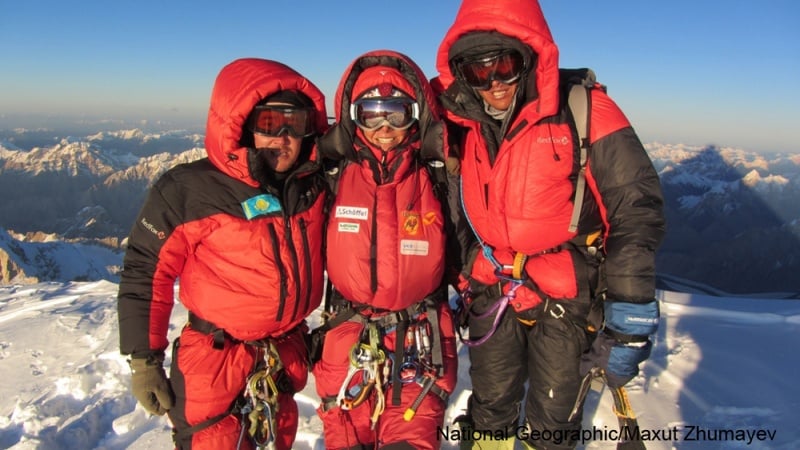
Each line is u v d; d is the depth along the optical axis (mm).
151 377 2416
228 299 2424
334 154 2598
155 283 2436
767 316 4809
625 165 2199
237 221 2404
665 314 5109
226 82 2393
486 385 2770
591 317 2486
